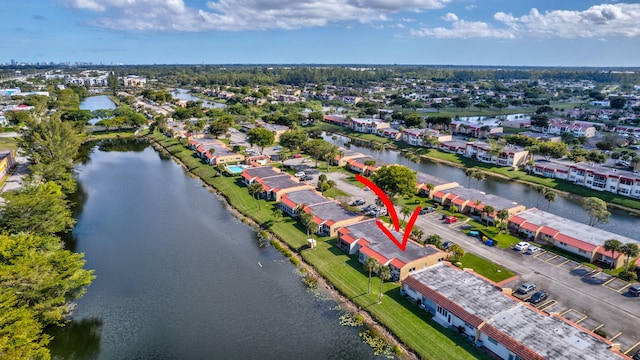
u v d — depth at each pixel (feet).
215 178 463.01
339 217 316.19
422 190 395.75
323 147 493.77
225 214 366.22
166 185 451.94
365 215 338.13
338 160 510.17
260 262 278.46
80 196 414.00
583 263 264.11
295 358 189.16
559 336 177.17
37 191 290.35
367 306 222.07
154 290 245.86
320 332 205.98
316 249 287.69
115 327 213.05
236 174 472.44
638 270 249.75
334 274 255.70
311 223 299.99
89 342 202.08
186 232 327.67
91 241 311.27
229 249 298.15
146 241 311.06
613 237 281.54
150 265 274.98
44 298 193.67
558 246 287.28
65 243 307.58
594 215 317.42
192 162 539.29
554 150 519.19
